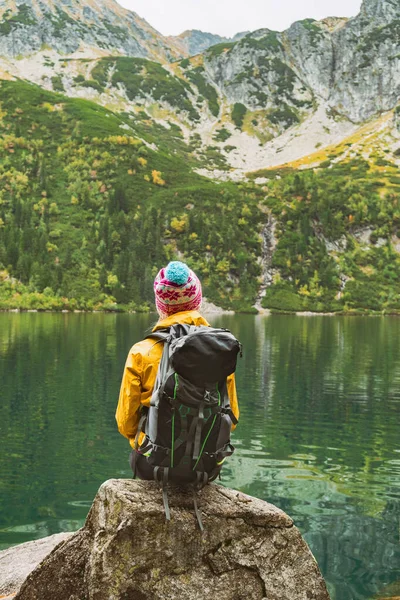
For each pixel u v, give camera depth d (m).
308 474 15.51
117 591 4.80
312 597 5.12
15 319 100.00
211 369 4.46
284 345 57.66
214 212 189.12
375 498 13.45
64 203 192.25
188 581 4.91
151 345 4.79
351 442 19.34
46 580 5.18
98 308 143.75
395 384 32.25
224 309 155.38
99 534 4.96
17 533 11.04
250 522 5.11
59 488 13.92
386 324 107.50
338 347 56.03
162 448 4.61
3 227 173.00
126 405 4.80
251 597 5.01
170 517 4.89
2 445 18.12
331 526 11.62
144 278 156.88
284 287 167.75
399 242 193.50
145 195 198.25
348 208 197.75
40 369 35.81
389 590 8.84
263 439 19.73
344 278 174.62
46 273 151.88
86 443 18.50
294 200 196.12
